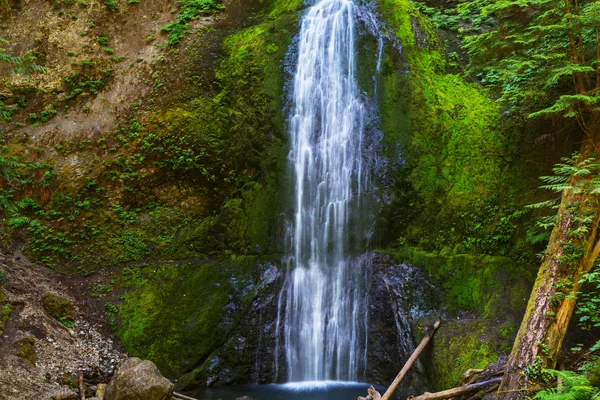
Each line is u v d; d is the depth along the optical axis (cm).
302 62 1166
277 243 1065
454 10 1370
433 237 1015
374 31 1136
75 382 823
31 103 1288
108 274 1085
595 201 734
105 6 1397
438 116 1077
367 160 1063
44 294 979
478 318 886
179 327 983
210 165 1156
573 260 709
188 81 1233
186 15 1355
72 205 1146
